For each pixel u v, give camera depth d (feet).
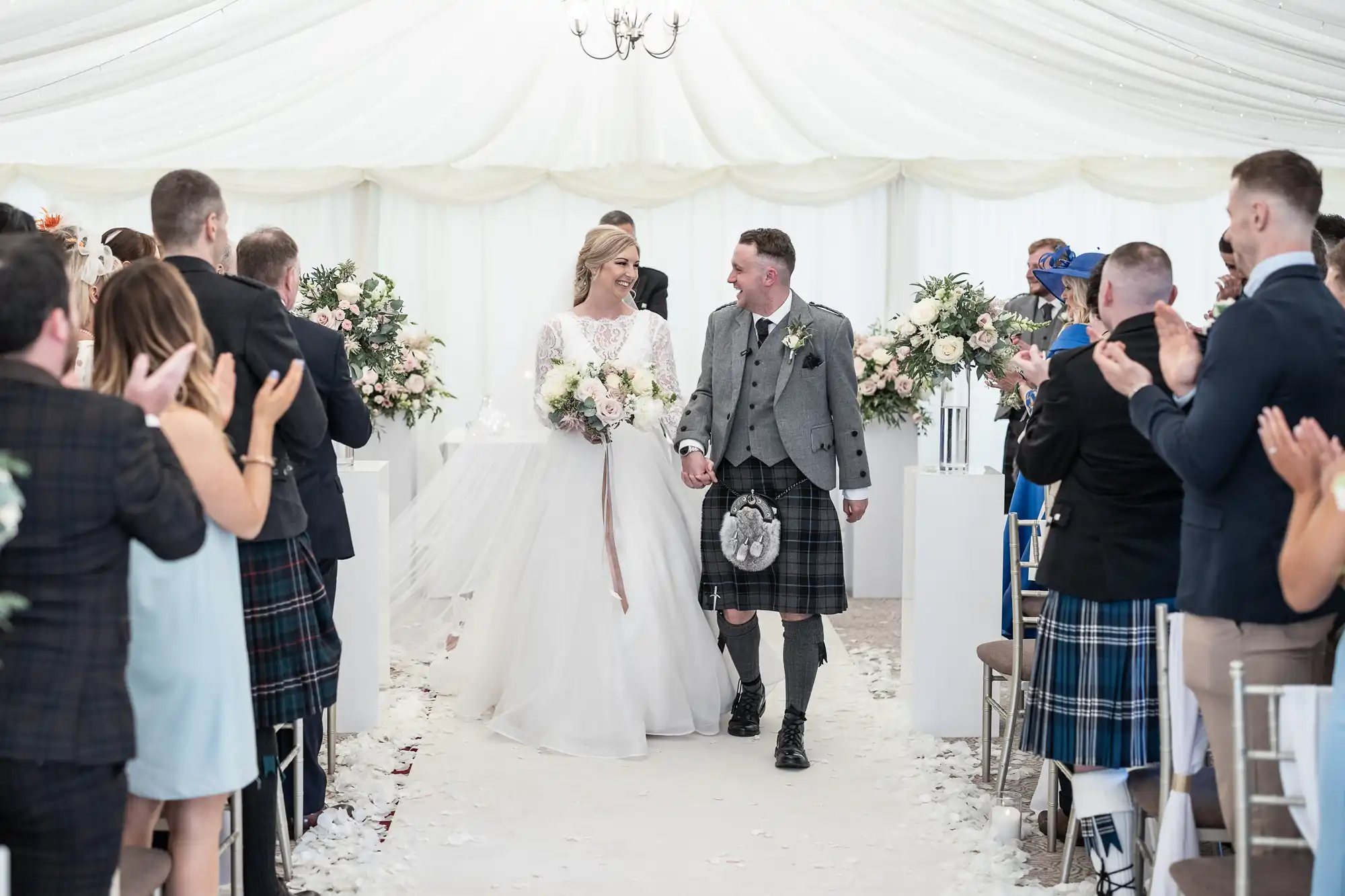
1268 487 7.55
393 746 14.14
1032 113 21.50
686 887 10.52
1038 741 9.88
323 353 10.89
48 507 5.90
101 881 6.10
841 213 25.59
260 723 9.20
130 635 7.01
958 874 10.73
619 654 14.23
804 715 13.71
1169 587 9.46
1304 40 17.56
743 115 22.39
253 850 9.42
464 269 25.57
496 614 15.35
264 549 9.27
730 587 13.97
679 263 25.68
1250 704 7.56
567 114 22.43
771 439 13.78
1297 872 7.13
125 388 7.19
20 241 6.16
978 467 15.25
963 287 14.87
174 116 20.84
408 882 10.50
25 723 5.77
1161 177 24.81
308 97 20.76
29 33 16.78
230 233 25.27
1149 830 9.29
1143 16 17.44
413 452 21.98
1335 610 7.68
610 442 14.49
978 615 14.52
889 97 21.30
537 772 13.37
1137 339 9.49
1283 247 7.70
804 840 11.54
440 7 18.53
